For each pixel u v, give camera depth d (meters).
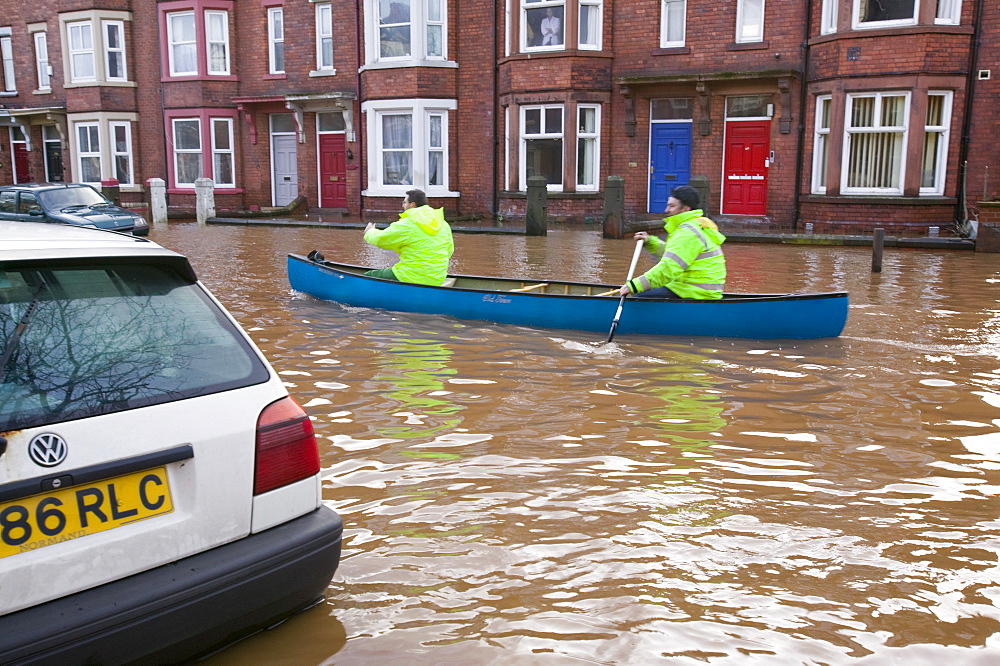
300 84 24.70
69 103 27.53
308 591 2.77
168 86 26.14
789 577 3.26
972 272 12.41
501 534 3.63
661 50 19.80
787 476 4.31
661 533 3.64
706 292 8.21
